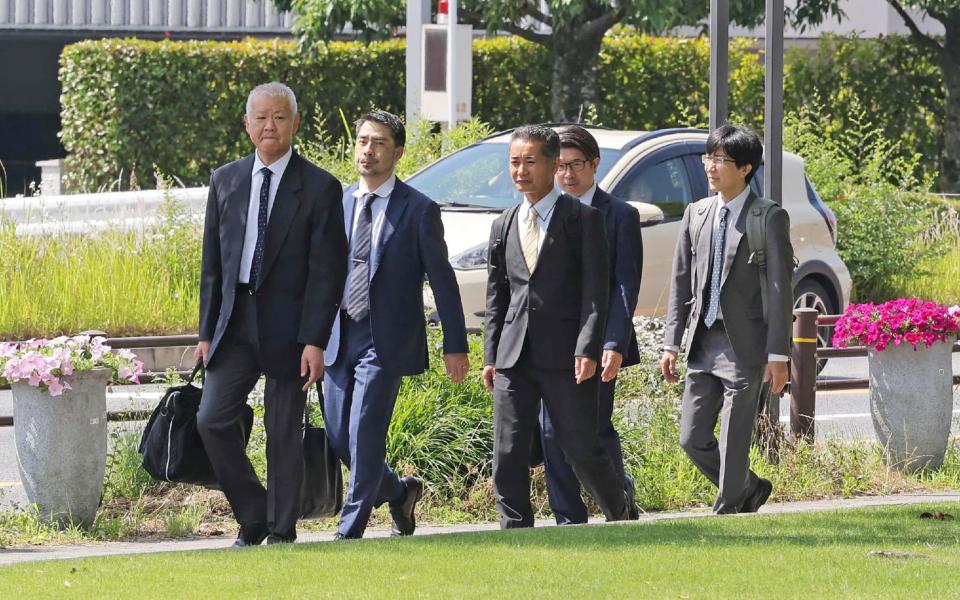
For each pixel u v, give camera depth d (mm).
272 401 19766
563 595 15180
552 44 66312
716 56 28500
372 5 62812
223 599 15180
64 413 22250
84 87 62562
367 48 65562
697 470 26609
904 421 27922
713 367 21797
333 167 45375
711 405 22016
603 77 68125
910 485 27250
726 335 21656
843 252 50719
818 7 71250
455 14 51469
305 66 65000
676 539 18641
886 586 15617
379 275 20359
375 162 20469
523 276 20594
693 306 22078
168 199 43250
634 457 26516
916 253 52469
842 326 28312
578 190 21625
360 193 20719
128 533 22641
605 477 21031
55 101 79875
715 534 19094
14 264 40281
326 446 20344
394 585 15750
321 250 19406
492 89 67438
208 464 20078
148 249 42344
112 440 25531
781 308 21281
